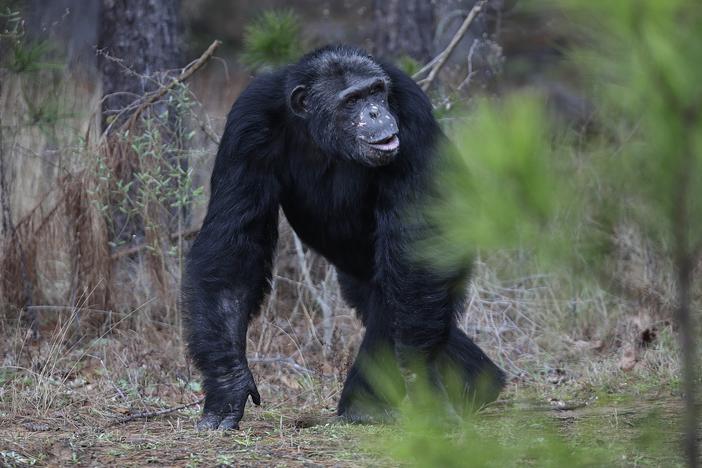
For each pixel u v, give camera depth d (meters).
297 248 15.60
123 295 15.42
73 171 15.55
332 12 31.08
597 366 14.14
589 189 4.62
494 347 15.13
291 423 11.04
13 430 10.45
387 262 10.12
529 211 4.22
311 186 10.97
